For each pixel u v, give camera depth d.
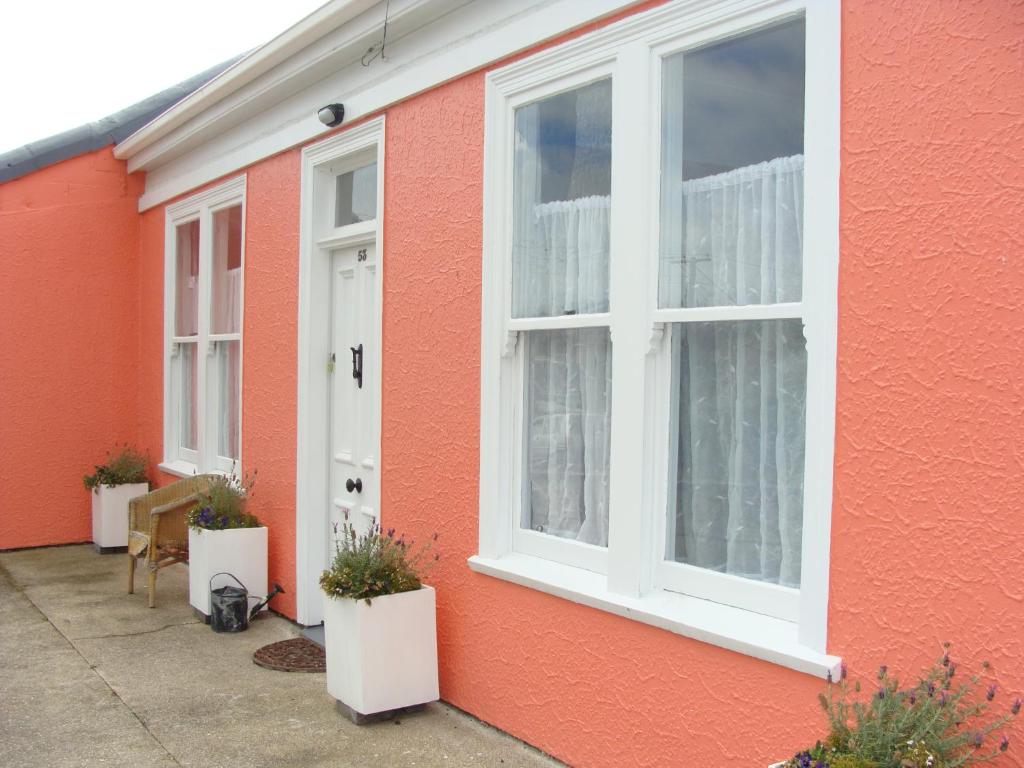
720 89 3.47
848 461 2.88
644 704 3.55
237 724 4.46
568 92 4.08
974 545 2.58
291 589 6.16
